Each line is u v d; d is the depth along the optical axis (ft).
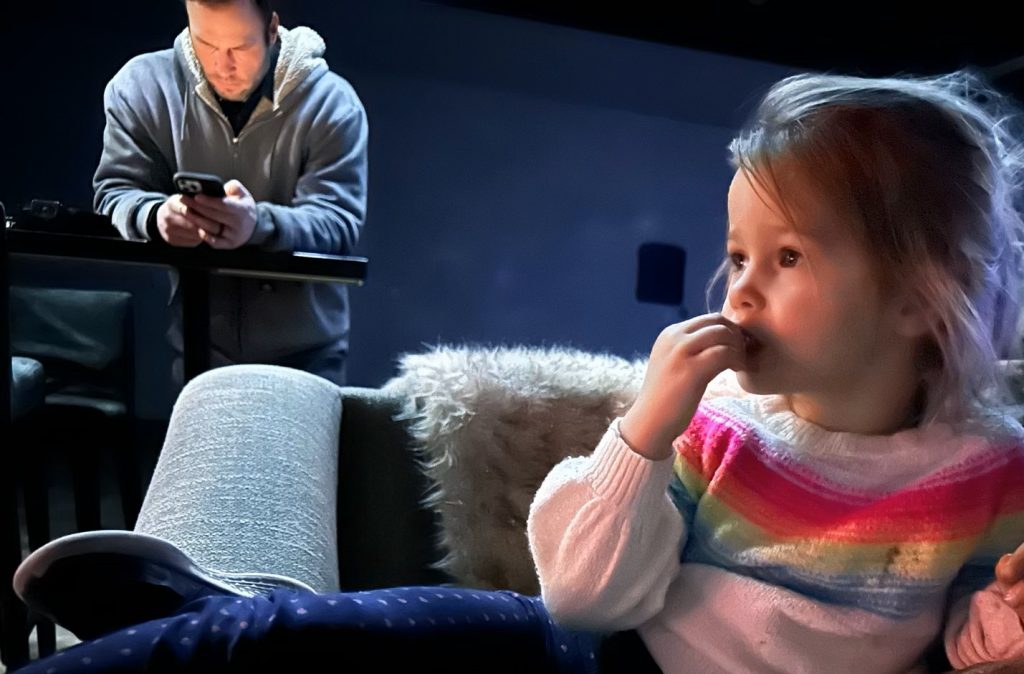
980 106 2.23
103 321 5.13
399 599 1.82
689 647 2.11
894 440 2.11
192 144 4.72
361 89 9.18
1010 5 7.59
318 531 2.53
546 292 10.16
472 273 9.88
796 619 2.03
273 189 4.80
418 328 9.79
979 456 2.12
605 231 10.25
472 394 3.43
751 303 1.96
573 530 1.99
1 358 3.57
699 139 10.37
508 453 3.43
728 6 7.88
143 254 3.39
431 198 9.62
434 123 9.48
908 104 2.00
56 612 1.76
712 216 10.53
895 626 2.08
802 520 2.11
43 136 8.51
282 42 4.79
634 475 1.95
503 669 1.87
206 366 3.70
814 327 1.90
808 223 1.88
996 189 2.10
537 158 9.88
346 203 4.70
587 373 3.64
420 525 3.59
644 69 8.79
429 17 7.89
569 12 7.73
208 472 2.64
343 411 3.63
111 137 4.76
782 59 8.30
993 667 1.76
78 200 8.71
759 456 2.16
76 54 8.44
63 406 4.94
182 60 4.71
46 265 6.71
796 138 1.92
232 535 2.29
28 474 4.62
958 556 2.07
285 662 1.53
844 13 7.95
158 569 1.77
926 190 1.93
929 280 1.93
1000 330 2.19
